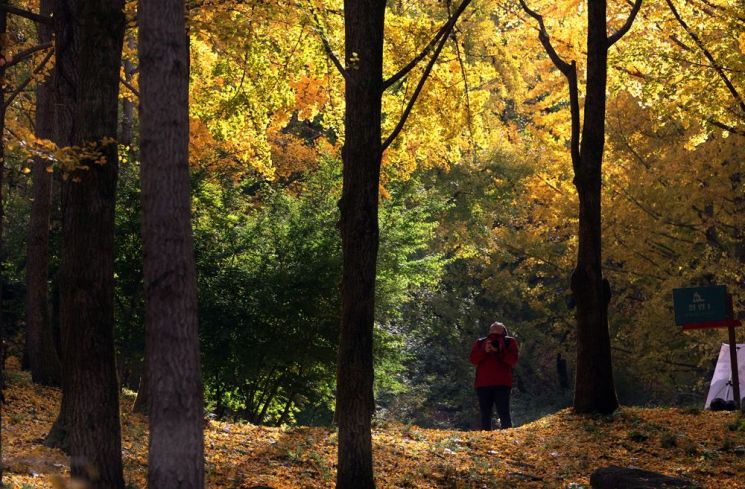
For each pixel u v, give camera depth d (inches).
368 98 387.9
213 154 842.2
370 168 385.4
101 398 325.4
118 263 765.3
